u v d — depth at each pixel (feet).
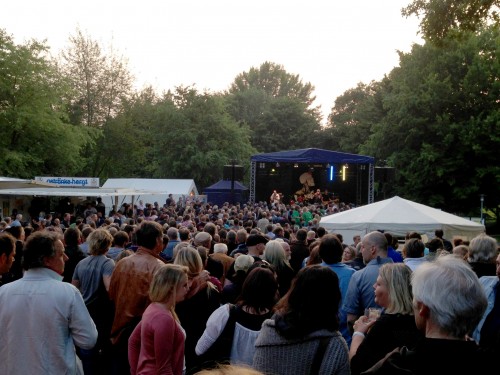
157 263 18.38
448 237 41.91
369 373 7.77
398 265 12.16
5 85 128.67
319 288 9.69
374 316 12.32
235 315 12.53
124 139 169.17
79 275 20.84
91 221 50.39
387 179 115.75
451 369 7.38
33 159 133.18
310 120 264.31
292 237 43.47
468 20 51.26
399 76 156.15
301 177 137.18
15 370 12.15
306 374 9.39
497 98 137.80
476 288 7.74
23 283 12.57
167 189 132.05
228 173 111.45
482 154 135.33
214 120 188.55
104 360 20.72
